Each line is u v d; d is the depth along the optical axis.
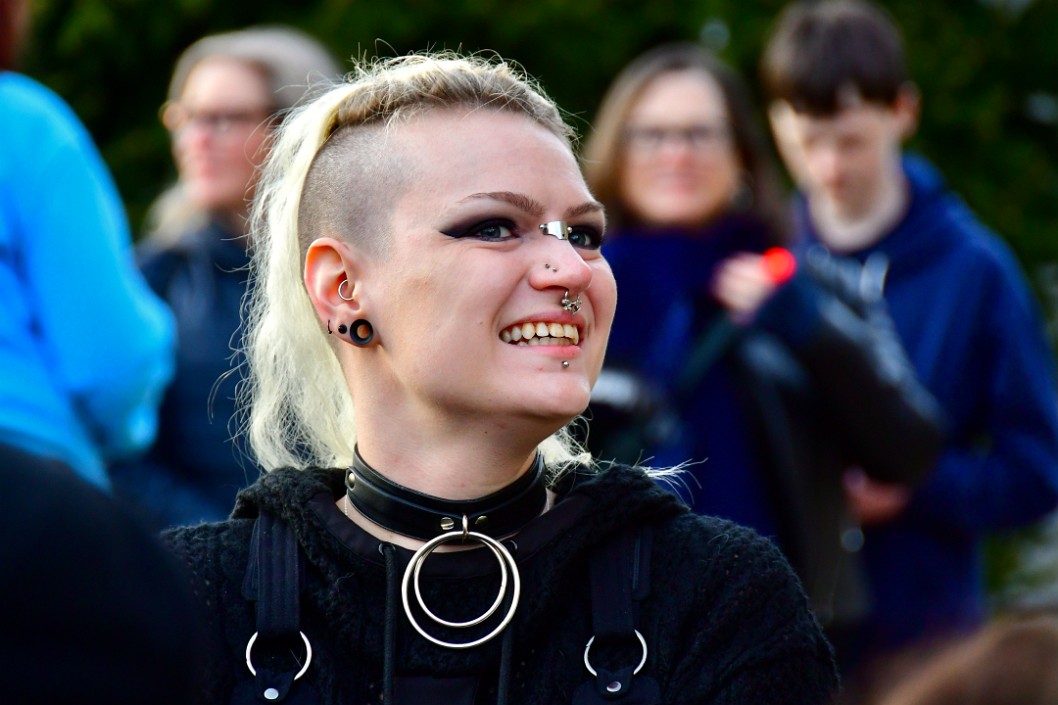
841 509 6.68
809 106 7.71
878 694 2.45
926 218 7.79
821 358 6.40
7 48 6.00
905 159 8.06
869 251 7.81
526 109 3.79
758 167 7.13
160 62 14.27
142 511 2.29
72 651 2.04
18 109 5.81
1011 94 14.98
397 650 3.53
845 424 6.54
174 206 7.80
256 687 3.50
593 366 3.68
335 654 3.56
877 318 7.40
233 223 7.14
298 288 3.97
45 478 2.13
